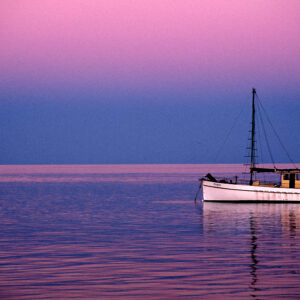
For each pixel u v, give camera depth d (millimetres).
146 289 47094
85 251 66875
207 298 43969
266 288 47156
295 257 61750
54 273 53781
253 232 85000
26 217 111250
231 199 151000
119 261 60031
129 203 153125
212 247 69562
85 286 48219
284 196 148250
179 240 76188
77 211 126000
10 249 68625
